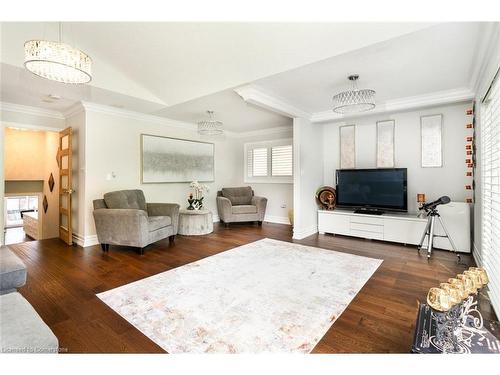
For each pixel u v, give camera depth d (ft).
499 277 6.61
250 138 21.72
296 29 7.43
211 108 14.12
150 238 12.11
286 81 10.25
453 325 3.92
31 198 25.34
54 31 8.86
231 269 9.82
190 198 17.33
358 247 12.94
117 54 10.00
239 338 5.64
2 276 5.67
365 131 15.55
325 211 15.79
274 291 7.95
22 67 8.54
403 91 11.68
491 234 7.85
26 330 3.60
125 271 9.66
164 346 5.37
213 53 9.16
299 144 14.74
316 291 7.96
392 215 13.79
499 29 6.23
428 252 11.37
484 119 9.25
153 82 11.66
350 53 7.82
